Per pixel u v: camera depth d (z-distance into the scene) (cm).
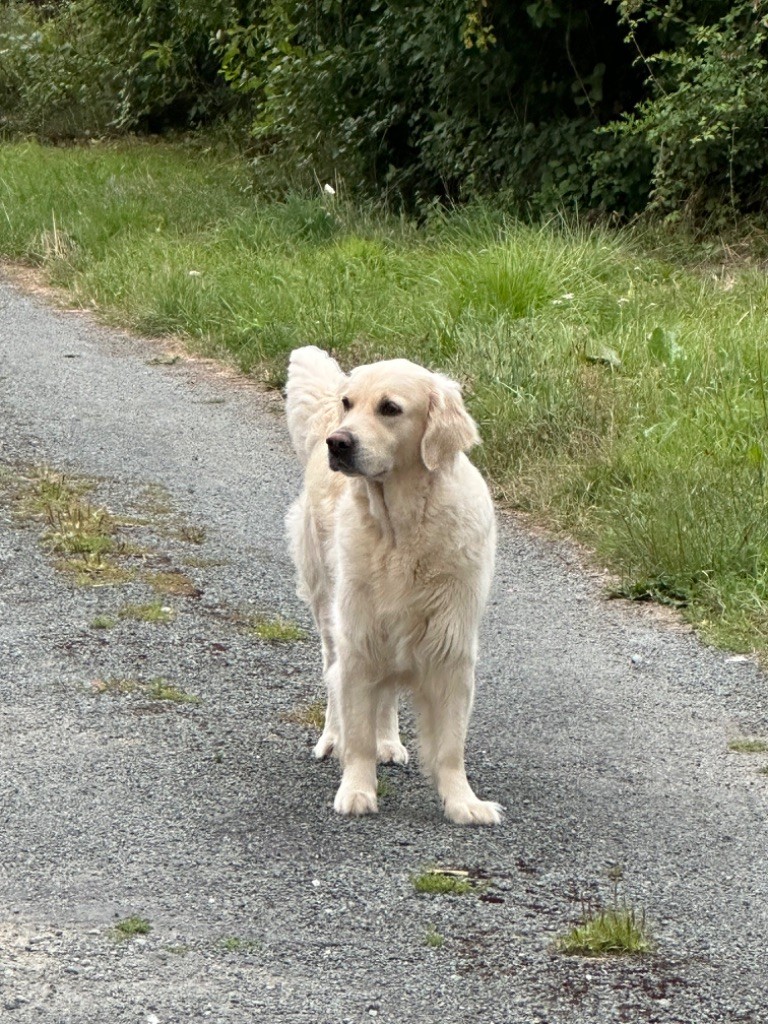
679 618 594
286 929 446
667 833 485
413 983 433
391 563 479
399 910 452
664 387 732
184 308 952
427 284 948
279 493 678
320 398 522
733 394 712
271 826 479
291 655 559
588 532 644
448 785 487
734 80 1024
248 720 525
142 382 838
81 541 618
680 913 457
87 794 487
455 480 482
